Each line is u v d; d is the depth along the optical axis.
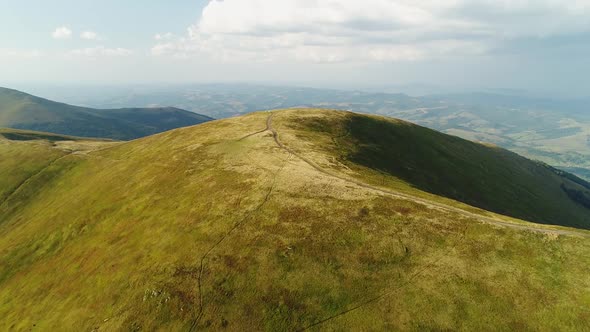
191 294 38.97
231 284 39.12
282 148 80.25
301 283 38.12
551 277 36.47
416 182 90.31
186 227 52.31
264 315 35.34
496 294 35.16
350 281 37.97
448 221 46.41
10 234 88.06
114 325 38.75
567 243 40.78
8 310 56.69
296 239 44.16
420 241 42.91
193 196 61.84
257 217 49.78
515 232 43.28
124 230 61.97
